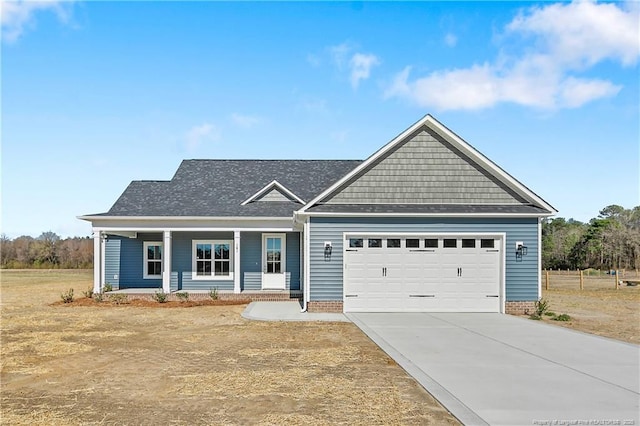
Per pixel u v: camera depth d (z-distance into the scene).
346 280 16.80
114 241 23.20
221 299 20.86
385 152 17.80
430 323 14.44
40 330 13.75
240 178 25.00
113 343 11.80
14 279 37.69
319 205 17.36
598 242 55.03
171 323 14.95
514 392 7.52
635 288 32.06
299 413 6.67
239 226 21.02
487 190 17.77
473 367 9.12
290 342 11.77
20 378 8.62
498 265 16.95
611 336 13.12
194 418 6.51
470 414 6.52
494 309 16.84
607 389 7.73
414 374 8.57
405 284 16.83
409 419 6.42
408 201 17.67
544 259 58.19
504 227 16.94
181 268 22.67
